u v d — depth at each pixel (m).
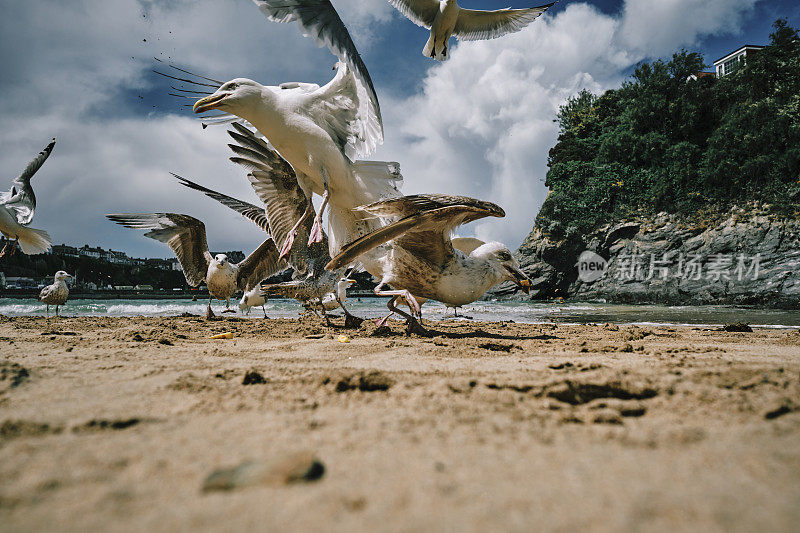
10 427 1.90
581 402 2.47
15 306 18.55
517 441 1.80
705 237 34.06
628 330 7.86
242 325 8.63
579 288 39.41
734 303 31.05
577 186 43.25
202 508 1.25
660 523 1.17
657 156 40.91
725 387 2.50
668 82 42.41
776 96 39.00
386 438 1.82
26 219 12.17
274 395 2.52
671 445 1.74
